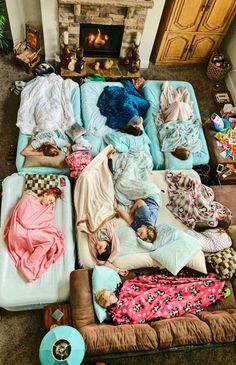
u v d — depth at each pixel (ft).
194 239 12.16
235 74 17.92
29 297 10.88
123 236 12.17
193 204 13.00
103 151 13.52
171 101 15.72
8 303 10.76
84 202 12.59
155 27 16.33
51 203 12.46
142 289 11.33
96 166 13.19
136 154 13.98
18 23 16.01
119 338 9.75
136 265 11.71
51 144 13.50
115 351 9.70
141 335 9.89
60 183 13.03
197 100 17.99
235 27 17.39
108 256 11.73
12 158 14.73
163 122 15.24
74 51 16.74
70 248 11.92
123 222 12.69
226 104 17.01
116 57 17.39
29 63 16.55
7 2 14.94
